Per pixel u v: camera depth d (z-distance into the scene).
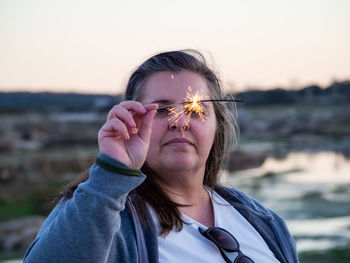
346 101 111.12
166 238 2.28
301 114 81.38
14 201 21.08
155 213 2.32
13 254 13.34
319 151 52.09
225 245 2.34
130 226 2.20
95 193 1.91
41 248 1.89
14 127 51.69
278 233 2.72
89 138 46.50
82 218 1.88
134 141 2.07
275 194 25.34
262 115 83.81
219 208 2.62
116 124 1.99
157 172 2.45
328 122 76.62
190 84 2.41
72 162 31.03
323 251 13.11
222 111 2.80
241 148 51.69
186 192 2.54
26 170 28.19
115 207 1.92
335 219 18.31
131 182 1.97
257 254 2.50
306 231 16.22
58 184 24.81
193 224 2.39
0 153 37.84
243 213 2.69
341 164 39.53
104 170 1.95
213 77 2.62
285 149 53.72
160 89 2.40
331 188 26.97
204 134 2.43
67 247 1.86
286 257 2.66
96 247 1.88
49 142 46.22
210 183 2.76
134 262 2.11
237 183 29.66
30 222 15.69
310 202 22.64
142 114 2.09
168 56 2.50
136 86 2.50
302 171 35.38
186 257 2.26
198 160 2.45
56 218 1.97
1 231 14.80
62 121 55.28
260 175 33.38
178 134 2.37
